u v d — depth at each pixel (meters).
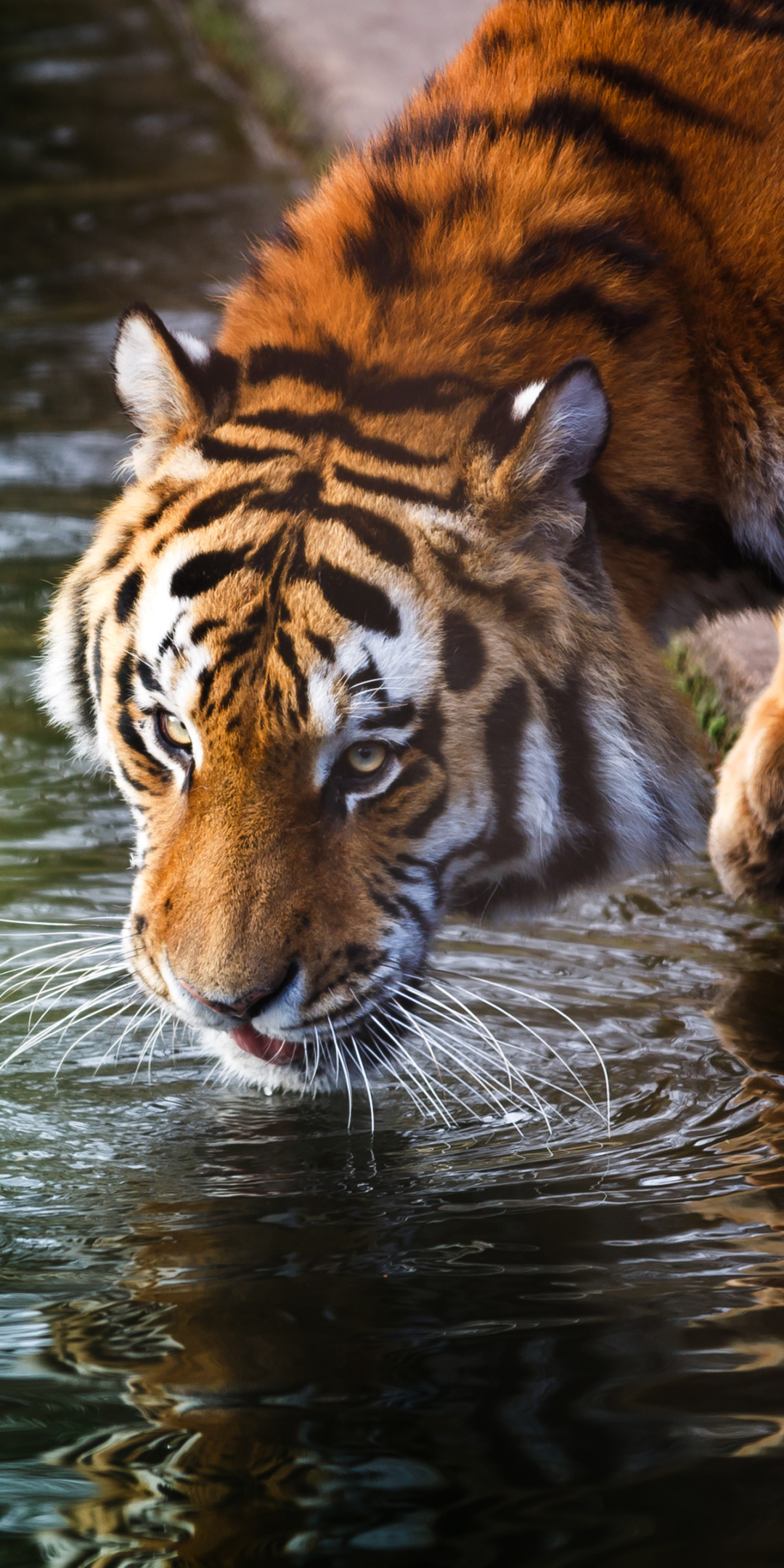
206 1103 7.60
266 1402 5.09
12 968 8.78
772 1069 7.78
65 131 30.69
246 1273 5.98
